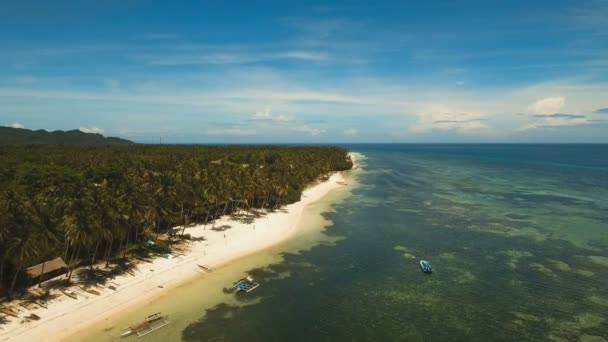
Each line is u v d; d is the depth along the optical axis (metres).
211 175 92.62
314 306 48.72
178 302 49.03
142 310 46.62
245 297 50.91
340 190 138.75
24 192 73.19
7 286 47.62
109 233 52.25
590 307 48.47
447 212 101.12
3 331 40.00
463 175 193.75
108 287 50.97
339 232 81.75
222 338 41.19
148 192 69.44
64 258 54.56
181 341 40.44
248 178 92.31
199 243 70.44
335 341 41.12
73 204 53.78
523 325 44.44
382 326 44.16
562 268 61.06
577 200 117.88
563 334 42.62
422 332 43.00
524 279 56.91
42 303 45.56
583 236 78.06
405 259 65.44
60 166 115.25
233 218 89.06
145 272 56.38
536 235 79.00
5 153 150.50
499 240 75.75
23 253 43.81
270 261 64.25
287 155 189.12
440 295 52.00
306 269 60.88
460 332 43.03
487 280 56.66
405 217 95.56
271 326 43.81
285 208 103.31
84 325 42.66
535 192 134.00
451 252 68.94
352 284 55.38
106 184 83.56
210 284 54.66
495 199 120.25
